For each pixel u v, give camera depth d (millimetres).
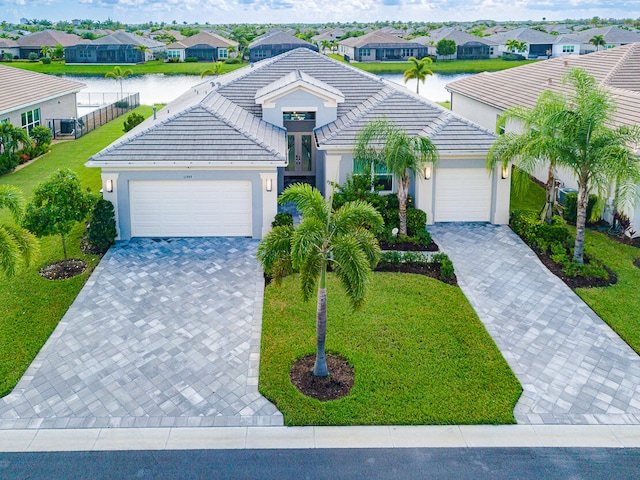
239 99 27000
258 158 21016
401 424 11969
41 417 12102
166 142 21406
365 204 13070
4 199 14477
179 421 12031
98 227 20266
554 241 20734
